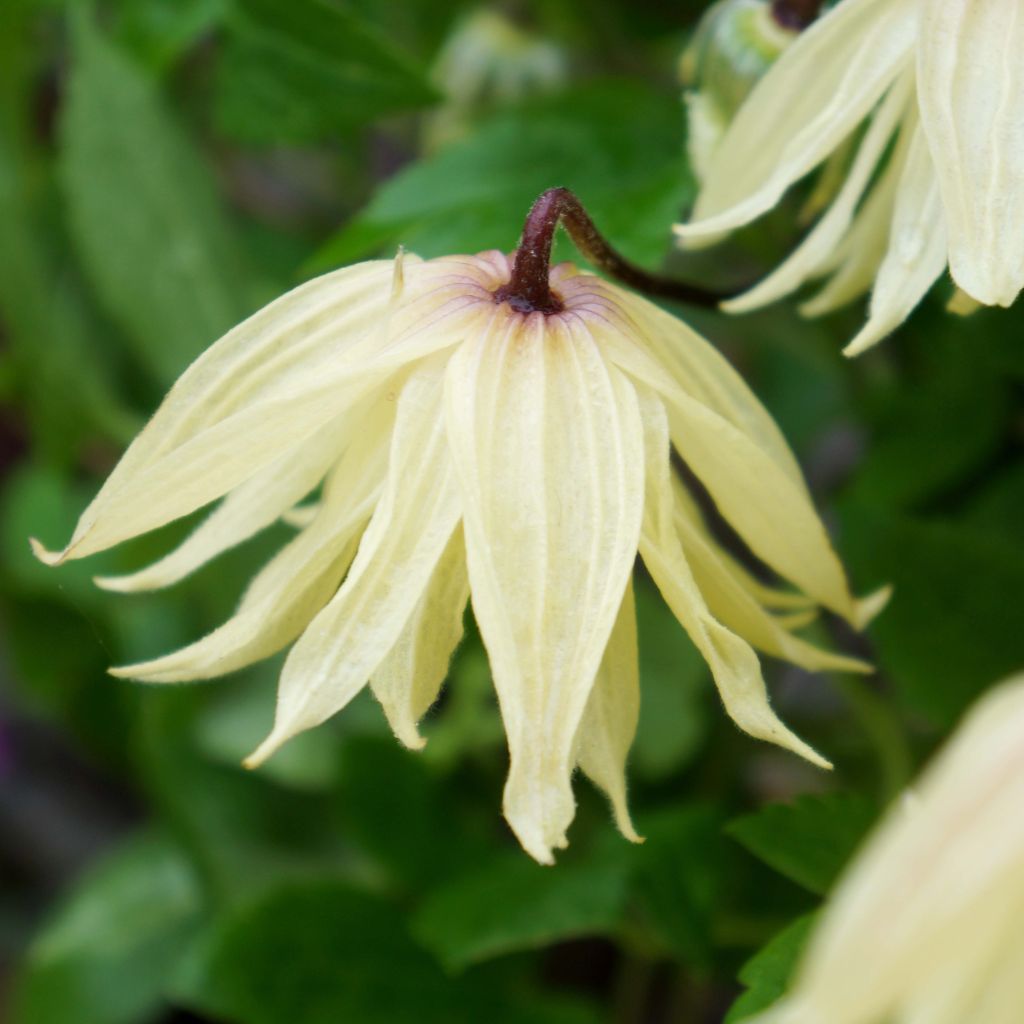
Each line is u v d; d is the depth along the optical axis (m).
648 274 0.30
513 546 0.26
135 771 0.49
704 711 0.38
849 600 0.28
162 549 0.40
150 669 0.27
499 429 0.27
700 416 0.27
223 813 0.40
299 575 0.27
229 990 0.36
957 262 0.27
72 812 0.62
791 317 0.38
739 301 0.29
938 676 0.33
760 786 0.41
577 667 0.26
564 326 0.27
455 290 0.27
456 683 0.38
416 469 0.27
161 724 0.40
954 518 0.37
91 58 0.39
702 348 0.28
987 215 0.27
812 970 0.22
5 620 0.48
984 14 0.27
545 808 0.26
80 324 0.43
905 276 0.28
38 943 0.47
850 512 0.34
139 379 0.43
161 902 0.45
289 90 0.37
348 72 0.36
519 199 0.33
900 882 0.22
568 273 0.28
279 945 0.36
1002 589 0.33
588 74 0.41
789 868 0.29
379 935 0.37
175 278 0.40
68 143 0.39
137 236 0.39
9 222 0.42
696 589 0.26
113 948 0.44
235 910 0.36
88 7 0.39
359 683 0.26
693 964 0.34
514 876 0.35
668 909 0.34
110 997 0.44
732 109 0.31
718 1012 0.46
